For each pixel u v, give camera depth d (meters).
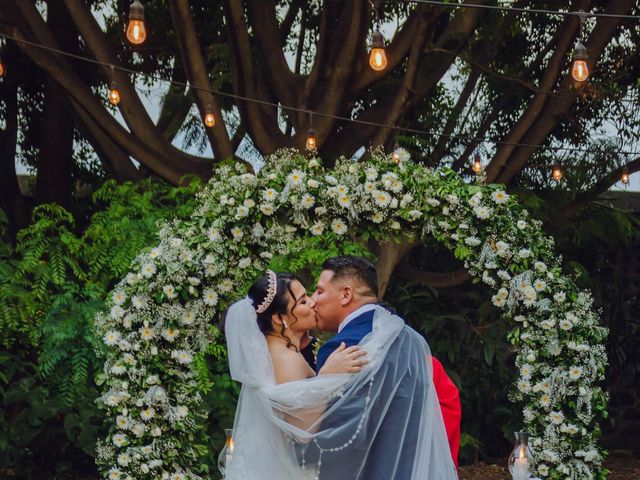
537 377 5.04
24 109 10.09
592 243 9.77
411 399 3.24
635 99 9.21
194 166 8.13
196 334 4.94
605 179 8.92
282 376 3.53
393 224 4.95
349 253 6.91
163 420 4.87
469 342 9.06
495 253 4.94
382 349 3.30
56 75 7.66
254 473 3.30
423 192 4.91
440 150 9.23
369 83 7.88
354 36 7.46
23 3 7.58
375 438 3.20
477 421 8.93
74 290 6.79
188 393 4.93
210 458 6.95
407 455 3.18
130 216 7.12
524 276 4.90
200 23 9.87
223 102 9.66
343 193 4.79
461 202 4.93
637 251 9.77
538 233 5.05
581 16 4.45
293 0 9.67
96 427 6.85
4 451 6.86
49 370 6.65
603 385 9.73
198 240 4.85
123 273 6.79
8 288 6.64
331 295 3.52
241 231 4.84
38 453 7.49
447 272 9.62
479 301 9.43
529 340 4.98
